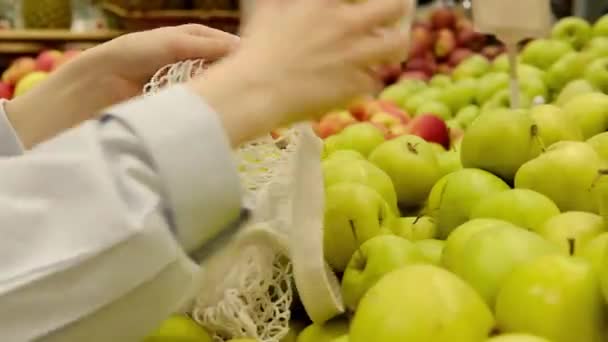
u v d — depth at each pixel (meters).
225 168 0.46
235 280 0.67
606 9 2.43
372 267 0.70
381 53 0.47
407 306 0.52
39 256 0.44
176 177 0.45
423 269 0.56
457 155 1.10
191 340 0.65
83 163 0.45
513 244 0.62
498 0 1.21
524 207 0.79
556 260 0.56
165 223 0.45
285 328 0.69
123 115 0.46
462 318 0.52
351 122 1.51
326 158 1.07
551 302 0.54
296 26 0.47
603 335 0.54
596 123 1.09
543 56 1.80
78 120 0.84
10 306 0.44
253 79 0.46
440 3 3.17
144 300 0.46
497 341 0.51
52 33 2.41
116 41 0.83
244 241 0.67
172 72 0.74
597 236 0.69
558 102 1.40
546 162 0.87
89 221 0.44
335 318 0.71
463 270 0.64
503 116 0.97
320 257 0.65
